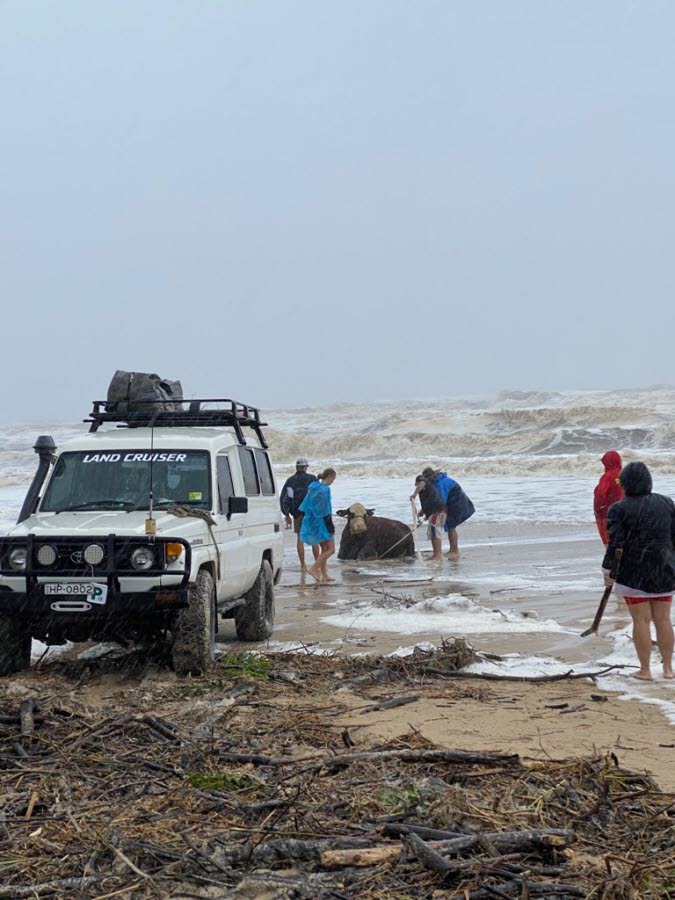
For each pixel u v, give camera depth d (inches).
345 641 414.6
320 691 315.6
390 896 158.9
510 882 162.4
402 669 344.8
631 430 2134.6
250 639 426.9
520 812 191.5
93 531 336.2
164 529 342.3
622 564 335.6
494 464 1568.7
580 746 250.2
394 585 586.2
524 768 220.5
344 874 165.8
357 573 652.7
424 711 288.7
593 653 382.0
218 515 380.2
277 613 505.4
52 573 331.3
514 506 1070.4
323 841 175.2
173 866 168.4
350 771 218.8
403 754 226.8
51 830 187.8
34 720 259.8
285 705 295.3
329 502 611.5
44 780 217.0
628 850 176.9
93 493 383.6
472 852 174.4
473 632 425.7
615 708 293.1
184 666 340.2
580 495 1175.6
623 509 335.6
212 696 304.8
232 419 434.0
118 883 164.1
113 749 239.0
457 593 545.0
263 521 445.7
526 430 2456.9
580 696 309.9
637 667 349.1
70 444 398.3
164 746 242.1
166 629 351.9
